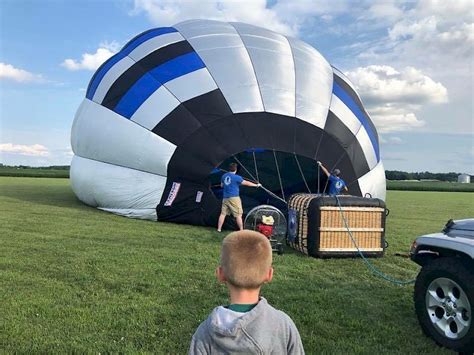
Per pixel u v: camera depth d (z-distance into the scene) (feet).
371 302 18.39
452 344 13.88
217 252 26.32
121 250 25.71
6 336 13.57
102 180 40.47
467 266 13.97
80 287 18.62
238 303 6.82
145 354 12.75
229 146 36.04
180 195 36.40
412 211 63.77
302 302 17.83
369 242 27.40
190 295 18.03
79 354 12.67
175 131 36.94
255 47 41.29
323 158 37.50
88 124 42.88
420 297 15.20
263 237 7.11
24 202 49.96
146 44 42.57
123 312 15.89
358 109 42.65
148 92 39.01
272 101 38.06
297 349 6.83
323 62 44.70
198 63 39.37
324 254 26.43
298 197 28.68
